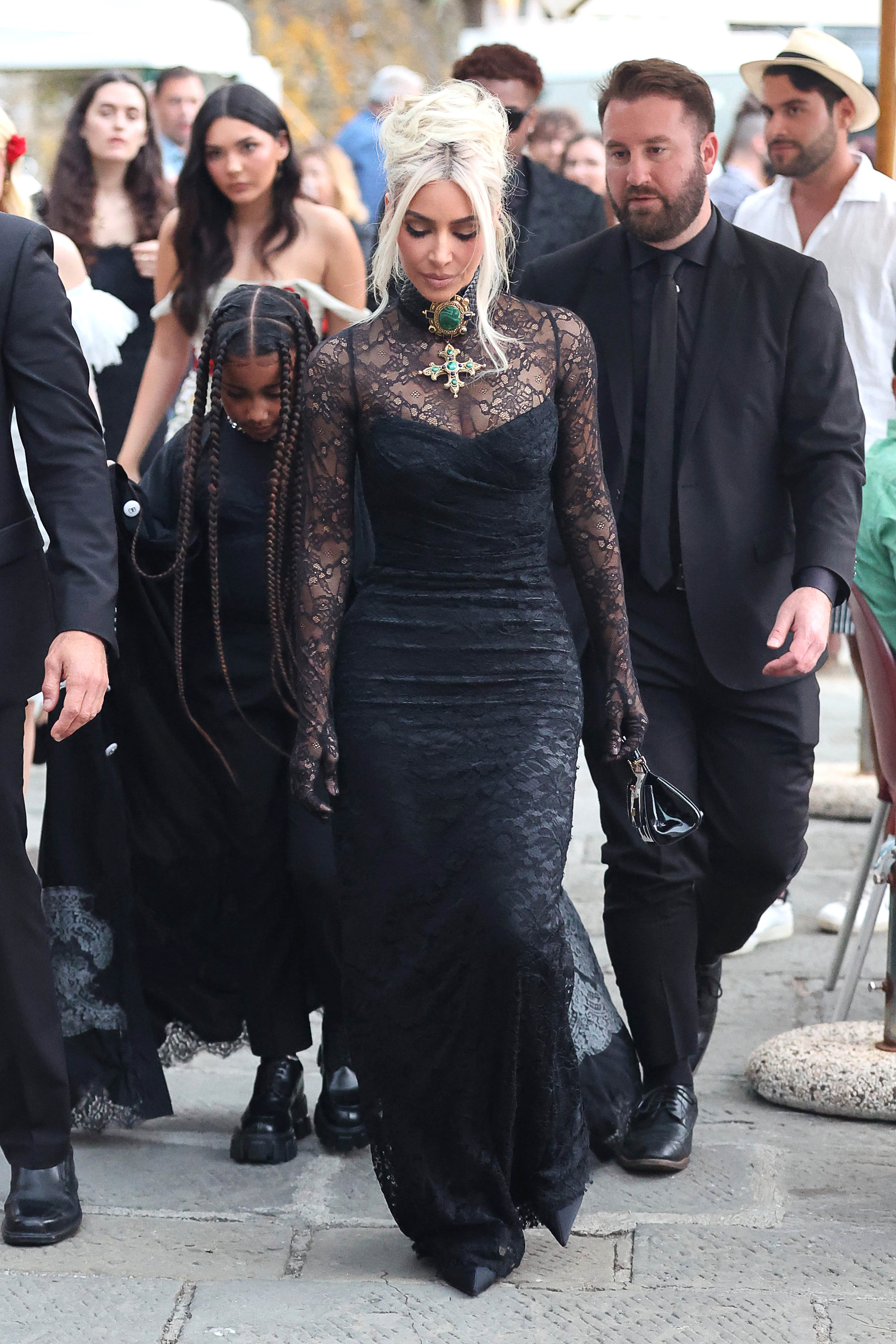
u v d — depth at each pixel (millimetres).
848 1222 5586
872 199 8703
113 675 6051
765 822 6070
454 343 4941
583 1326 4812
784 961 8453
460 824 4969
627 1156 5980
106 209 11070
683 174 5754
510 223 5172
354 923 5090
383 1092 5074
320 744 5078
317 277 8617
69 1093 5613
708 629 5922
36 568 5344
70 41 16516
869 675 6707
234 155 8258
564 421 5109
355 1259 5348
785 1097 6660
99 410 10477
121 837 6086
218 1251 5398
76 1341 4742
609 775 6016
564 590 6043
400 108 4852
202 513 6031
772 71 8695
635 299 5996
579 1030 5914
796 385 5902
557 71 18031
